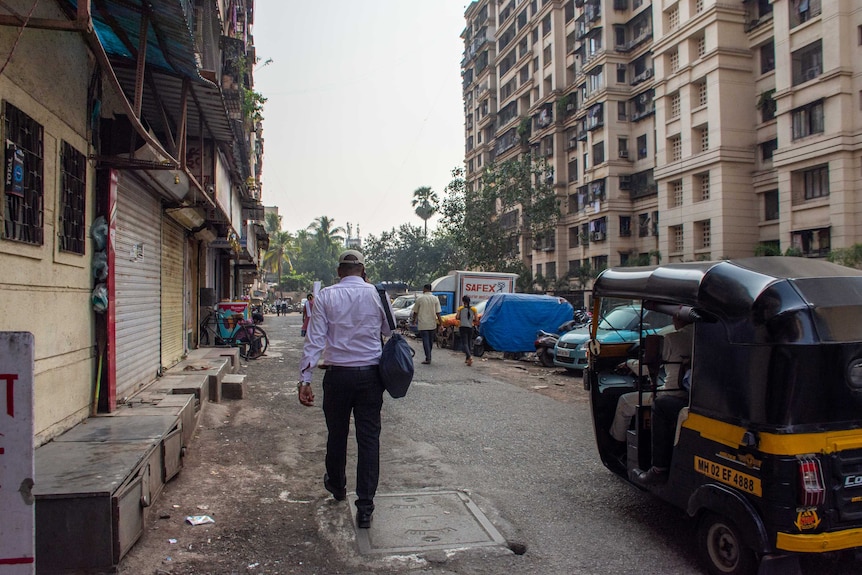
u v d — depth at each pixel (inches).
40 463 145.4
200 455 221.1
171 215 343.3
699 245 1126.4
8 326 149.3
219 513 163.6
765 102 1039.0
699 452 135.4
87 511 124.4
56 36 180.7
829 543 113.7
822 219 868.6
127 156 218.1
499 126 2134.6
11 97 151.5
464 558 138.9
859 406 119.6
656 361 163.5
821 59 862.5
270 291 2842.0
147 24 191.5
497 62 2159.2
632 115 1425.9
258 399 339.6
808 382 115.9
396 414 305.3
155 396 252.1
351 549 142.5
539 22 1797.5
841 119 831.1
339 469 167.8
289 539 147.7
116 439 170.7
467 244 1562.5
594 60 1455.5
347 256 169.3
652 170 1359.5
